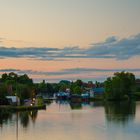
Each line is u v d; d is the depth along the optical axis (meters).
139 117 186.12
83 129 143.25
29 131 138.75
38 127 149.25
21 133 134.75
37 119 179.62
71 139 123.25
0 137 127.62
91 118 183.75
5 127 149.25
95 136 128.00
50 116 195.88
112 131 138.25
